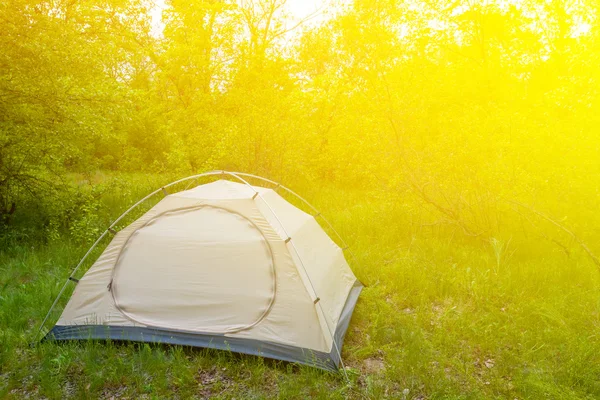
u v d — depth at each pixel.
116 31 11.44
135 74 13.23
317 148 12.73
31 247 7.21
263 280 4.26
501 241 7.07
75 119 7.52
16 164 7.63
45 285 5.62
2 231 7.56
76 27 8.84
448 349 4.39
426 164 8.13
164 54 12.62
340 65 11.03
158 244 4.49
